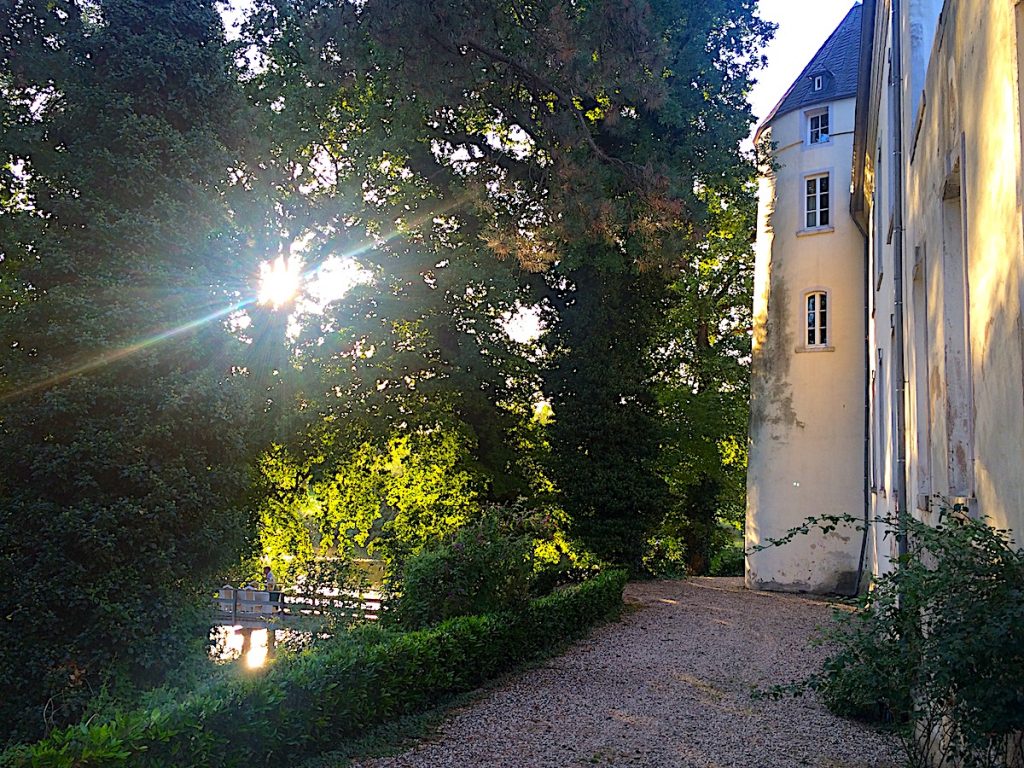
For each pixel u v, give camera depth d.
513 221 15.66
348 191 17.44
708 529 27.11
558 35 12.82
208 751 5.77
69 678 7.79
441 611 10.05
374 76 15.31
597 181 14.55
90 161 9.38
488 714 8.24
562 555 18.81
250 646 10.23
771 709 8.48
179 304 9.33
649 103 13.58
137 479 8.37
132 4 10.15
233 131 11.08
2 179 10.30
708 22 17.97
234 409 9.41
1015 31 3.76
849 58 19.73
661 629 13.44
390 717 7.87
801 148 19.80
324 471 17.56
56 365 8.59
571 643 12.15
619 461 19.44
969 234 5.00
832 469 18.52
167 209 9.54
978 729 3.75
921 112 7.34
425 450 18.39
